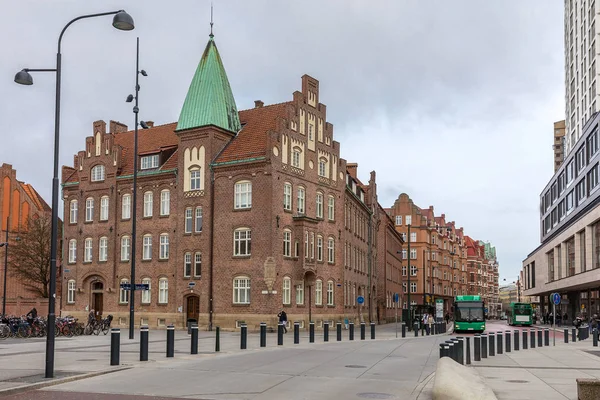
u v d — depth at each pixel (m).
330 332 51.34
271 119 52.38
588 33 93.06
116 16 19.16
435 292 130.62
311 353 26.27
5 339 35.62
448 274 141.50
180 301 51.34
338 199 57.78
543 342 39.25
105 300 56.91
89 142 59.81
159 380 16.92
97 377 17.47
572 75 106.31
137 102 39.31
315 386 16.09
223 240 49.94
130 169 57.34
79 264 59.00
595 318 63.06
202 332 47.22
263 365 20.92
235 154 50.53
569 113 109.56
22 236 71.50
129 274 55.59
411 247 126.06
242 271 48.75
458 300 55.66
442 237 138.62
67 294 59.78
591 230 67.00
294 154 51.56
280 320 45.22
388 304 90.06
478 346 24.38
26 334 37.34
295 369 19.86
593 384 12.97
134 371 18.89
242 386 15.92
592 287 76.38
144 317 53.78
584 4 96.38
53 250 17.38
